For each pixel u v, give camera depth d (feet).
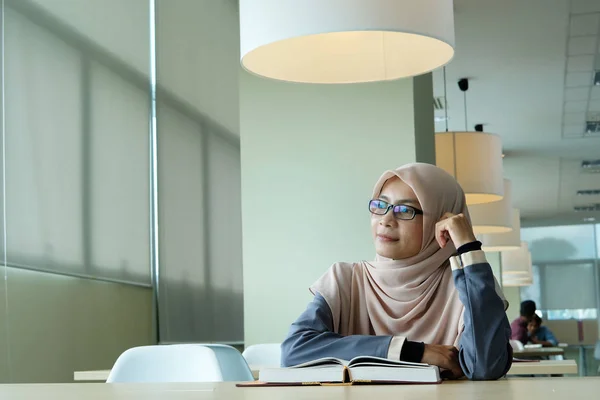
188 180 23.50
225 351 8.42
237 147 26.16
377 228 7.44
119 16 19.85
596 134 36.42
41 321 15.75
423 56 8.66
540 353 30.42
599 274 66.69
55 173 16.62
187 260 23.22
